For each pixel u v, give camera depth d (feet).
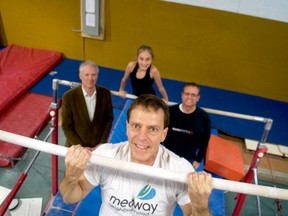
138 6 15.78
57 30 17.78
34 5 17.07
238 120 14.66
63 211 8.60
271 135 13.88
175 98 15.74
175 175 3.71
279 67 16.08
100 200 8.45
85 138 8.81
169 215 4.45
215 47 16.26
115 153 4.41
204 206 3.67
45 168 10.75
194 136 8.02
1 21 18.12
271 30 15.03
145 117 3.75
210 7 15.02
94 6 15.92
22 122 12.01
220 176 10.85
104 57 18.21
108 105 8.84
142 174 3.88
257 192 4.01
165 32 16.35
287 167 12.57
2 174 10.17
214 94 16.87
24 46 18.75
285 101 17.15
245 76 16.92
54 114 8.32
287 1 13.97
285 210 10.77
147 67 10.09
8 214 5.96
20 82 14.20
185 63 17.22
